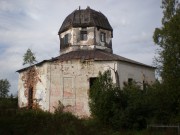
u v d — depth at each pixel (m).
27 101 29.36
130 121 21.52
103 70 27.09
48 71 27.16
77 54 29.19
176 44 21.25
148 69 31.30
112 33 32.66
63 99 26.73
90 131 19.45
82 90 26.97
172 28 21.52
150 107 22.53
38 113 22.00
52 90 26.84
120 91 22.91
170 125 19.80
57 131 19.34
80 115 26.38
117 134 19.48
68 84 27.09
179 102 21.19
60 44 32.34
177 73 20.98
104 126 21.64
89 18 31.27
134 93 22.56
